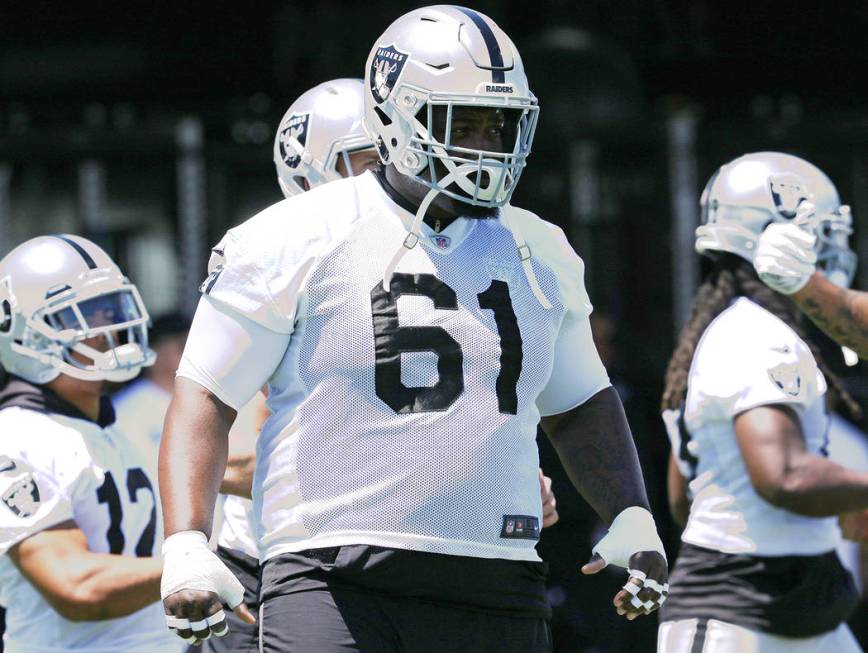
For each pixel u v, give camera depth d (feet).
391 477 36.81
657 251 97.04
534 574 38.91
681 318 96.02
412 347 37.14
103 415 51.47
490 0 121.80
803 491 50.19
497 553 37.55
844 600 52.65
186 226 97.71
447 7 39.11
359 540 36.73
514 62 38.22
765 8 124.67
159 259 101.76
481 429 37.22
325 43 123.24
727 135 97.30
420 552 36.76
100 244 100.48
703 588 52.85
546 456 75.36
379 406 37.01
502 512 37.50
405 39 38.29
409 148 37.73
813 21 125.18
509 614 38.11
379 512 36.78
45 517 47.57
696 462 53.93
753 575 52.08
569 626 75.15
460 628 37.47
